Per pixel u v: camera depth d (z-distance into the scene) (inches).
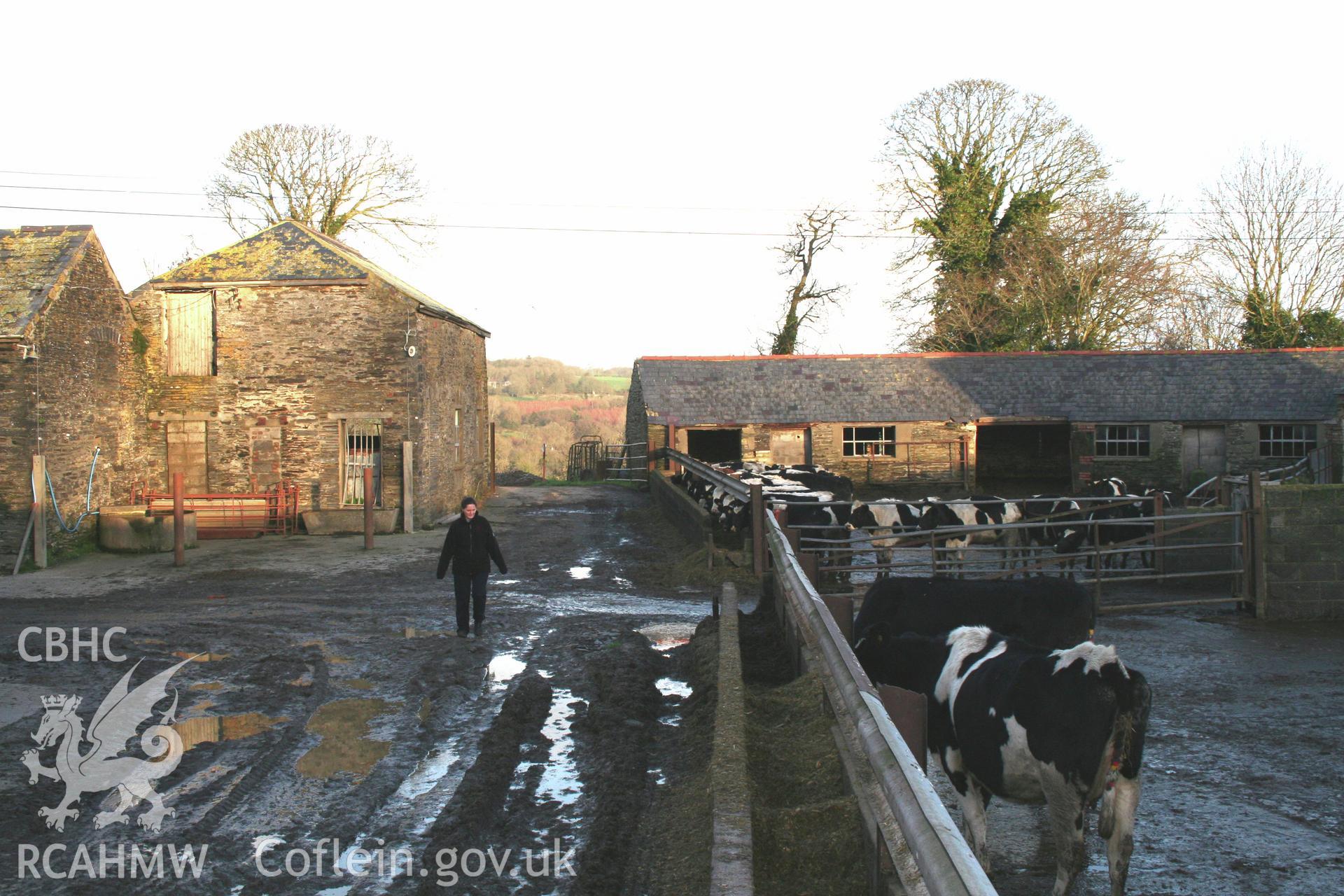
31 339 769.6
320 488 971.3
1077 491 1222.3
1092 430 1309.1
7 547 755.4
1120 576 649.6
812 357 1445.6
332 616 573.3
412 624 551.2
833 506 716.0
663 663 461.1
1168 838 266.7
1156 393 1334.9
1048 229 1704.0
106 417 891.4
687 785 287.0
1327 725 366.9
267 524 951.0
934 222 1785.2
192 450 978.7
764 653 430.9
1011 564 684.1
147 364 971.3
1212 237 1684.3
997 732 225.9
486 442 1350.9
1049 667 217.3
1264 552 555.8
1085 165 1748.3
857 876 198.8
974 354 1428.4
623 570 745.6
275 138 1658.5
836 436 1348.4
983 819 243.9
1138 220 1695.4
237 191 1679.4
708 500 896.3
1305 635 516.4
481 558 520.4
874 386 1389.0
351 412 968.3
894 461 1350.9
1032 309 1683.1
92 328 868.0
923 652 260.1
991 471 1531.7
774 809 223.9
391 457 966.4
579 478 1825.8
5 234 871.1
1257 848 259.0
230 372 974.4
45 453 783.7
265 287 972.6
